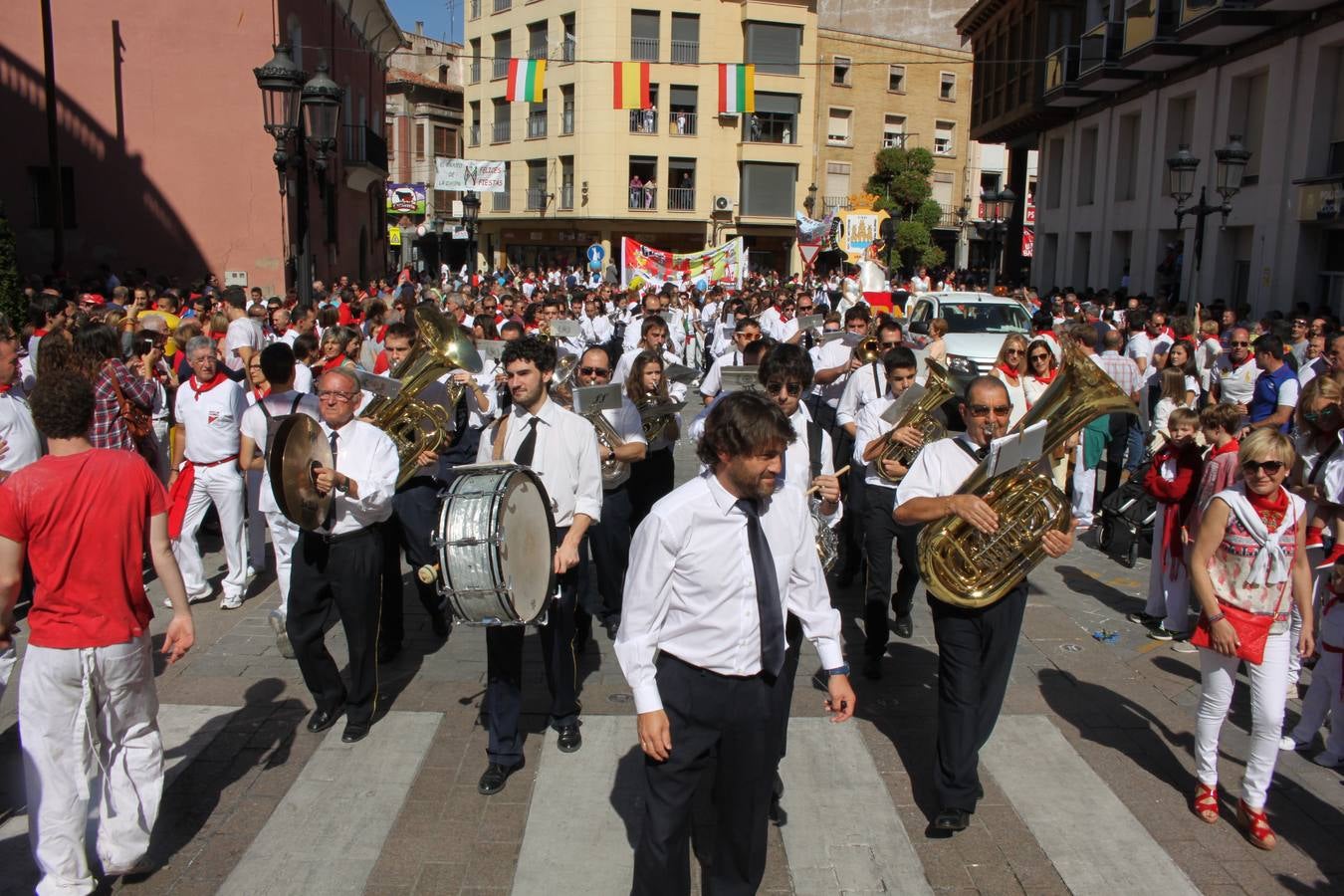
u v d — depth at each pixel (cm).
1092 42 2362
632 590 359
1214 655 471
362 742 544
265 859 440
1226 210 1570
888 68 4972
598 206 4528
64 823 395
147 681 418
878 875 435
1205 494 650
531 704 599
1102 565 891
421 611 759
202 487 736
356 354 904
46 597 391
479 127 5162
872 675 634
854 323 958
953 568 457
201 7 2061
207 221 2109
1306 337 1168
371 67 3322
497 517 450
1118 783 514
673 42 4500
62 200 1938
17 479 390
